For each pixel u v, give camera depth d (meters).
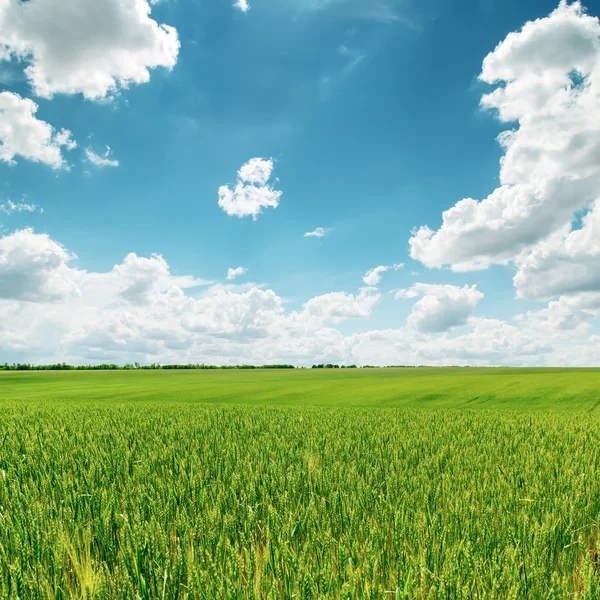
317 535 3.95
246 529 4.24
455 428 12.97
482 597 2.88
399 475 6.29
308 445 9.10
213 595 2.95
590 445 9.77
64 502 5.01
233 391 45.03
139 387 53.59
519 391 37.12
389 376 75.94
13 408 21.70
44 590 3.09
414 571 3.19
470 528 4.20
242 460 7.30
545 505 5.04
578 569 3.85
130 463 7.31
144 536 3.62
